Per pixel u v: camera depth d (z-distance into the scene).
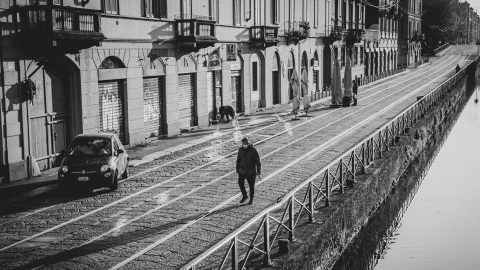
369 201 18.67
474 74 89.19
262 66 43.53
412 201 25.41
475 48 148.88
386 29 90.69
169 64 30.44
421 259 17.80
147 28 28.17
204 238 13.52
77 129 23.52
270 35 41.81
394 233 20.72
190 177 20.70
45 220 15.37
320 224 13.62
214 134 31.66
